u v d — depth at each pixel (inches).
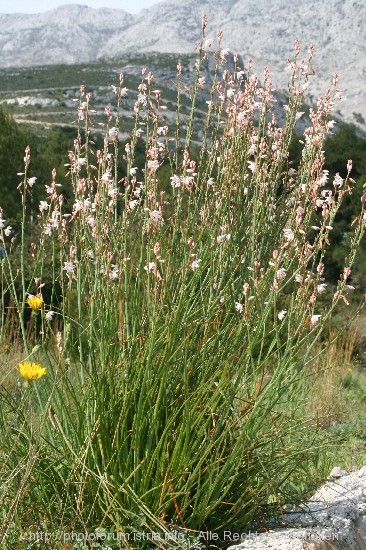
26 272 289.9
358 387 369.7
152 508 132.5
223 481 134.2
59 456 139.4
